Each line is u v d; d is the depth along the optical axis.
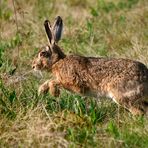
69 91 33.66
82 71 32.78
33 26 44.81
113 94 31.98
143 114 31.64
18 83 34.75
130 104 31.64
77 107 31.88
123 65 32.00
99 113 31.55
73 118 30.97
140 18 46.22
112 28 45.00
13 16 47.72
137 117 31.00
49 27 34.31
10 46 41.47
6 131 29.70
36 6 51.38
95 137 29.08
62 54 34.00
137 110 31.62
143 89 31.47
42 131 29.12
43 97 32.84
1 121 30.27
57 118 30.81
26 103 32.28
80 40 42.41
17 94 33.09
